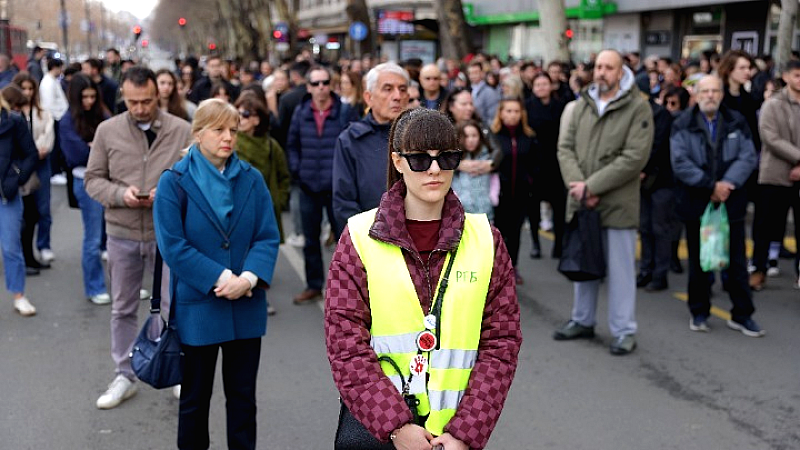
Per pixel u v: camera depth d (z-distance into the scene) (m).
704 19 23.75
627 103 5.81
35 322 6.82
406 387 2.56
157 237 3.90
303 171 7.32
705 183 6.13
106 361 5.93
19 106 8.21
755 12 21.75
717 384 5.46
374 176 4.96
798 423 4.84
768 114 7.29
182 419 3.99
